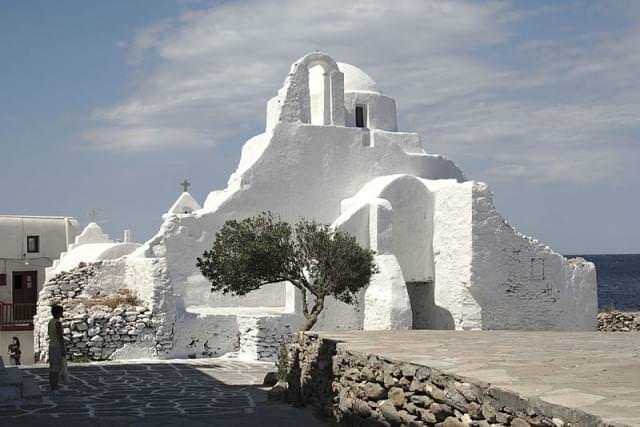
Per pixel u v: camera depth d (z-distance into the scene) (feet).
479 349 31.32
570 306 89.20
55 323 49.42
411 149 97.55
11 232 127.44
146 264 76.02
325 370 36.11
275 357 71.87
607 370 23.86
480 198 84.17
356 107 98.48
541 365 25.08
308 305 75.92
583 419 16.92
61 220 133.08
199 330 74.84
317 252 56.80
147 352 72.69
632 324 93.81
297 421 35.78
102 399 44.98
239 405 42.06
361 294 79.46
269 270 55.52
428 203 88.84
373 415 28.86
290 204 88.79
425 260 88.07
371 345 33.65
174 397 45.83
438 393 23.72
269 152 88.17
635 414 16.66
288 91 90.27
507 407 19.97
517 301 85.61
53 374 48.83
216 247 56.90
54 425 35.91
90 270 81.56
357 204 83.76
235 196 86.07
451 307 85.51
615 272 482.69
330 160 91.40
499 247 84.69
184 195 104.99
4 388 44.52
